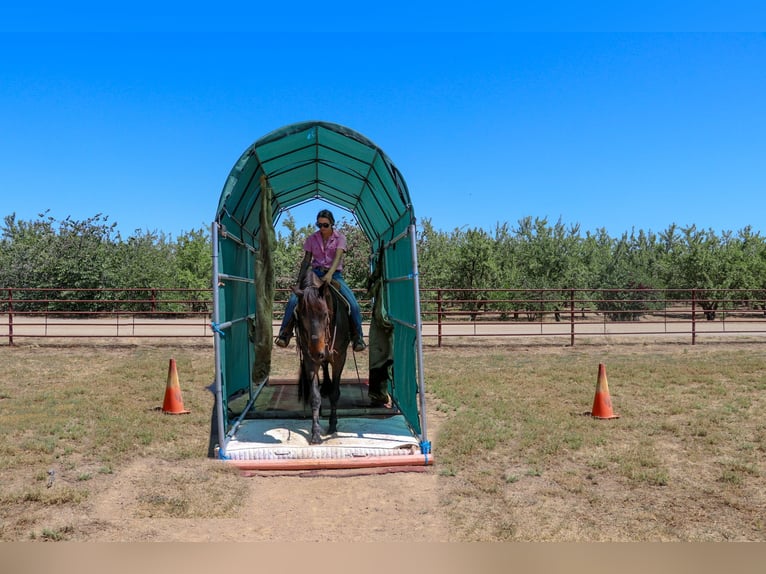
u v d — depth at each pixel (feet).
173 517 17.28
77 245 91.91
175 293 92.17
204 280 101.04
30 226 123.95
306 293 22.53
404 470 21.63
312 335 22.03
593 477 20.88
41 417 27.35
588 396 33.47
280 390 34.73
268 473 21.35
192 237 112.57
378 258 32.19
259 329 25.67
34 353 49.29
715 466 22.07
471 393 34.40
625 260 112.88
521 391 35.19
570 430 26.58
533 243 98.78
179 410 28.99
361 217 36.52
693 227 105.70
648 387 36.14
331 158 27.22
